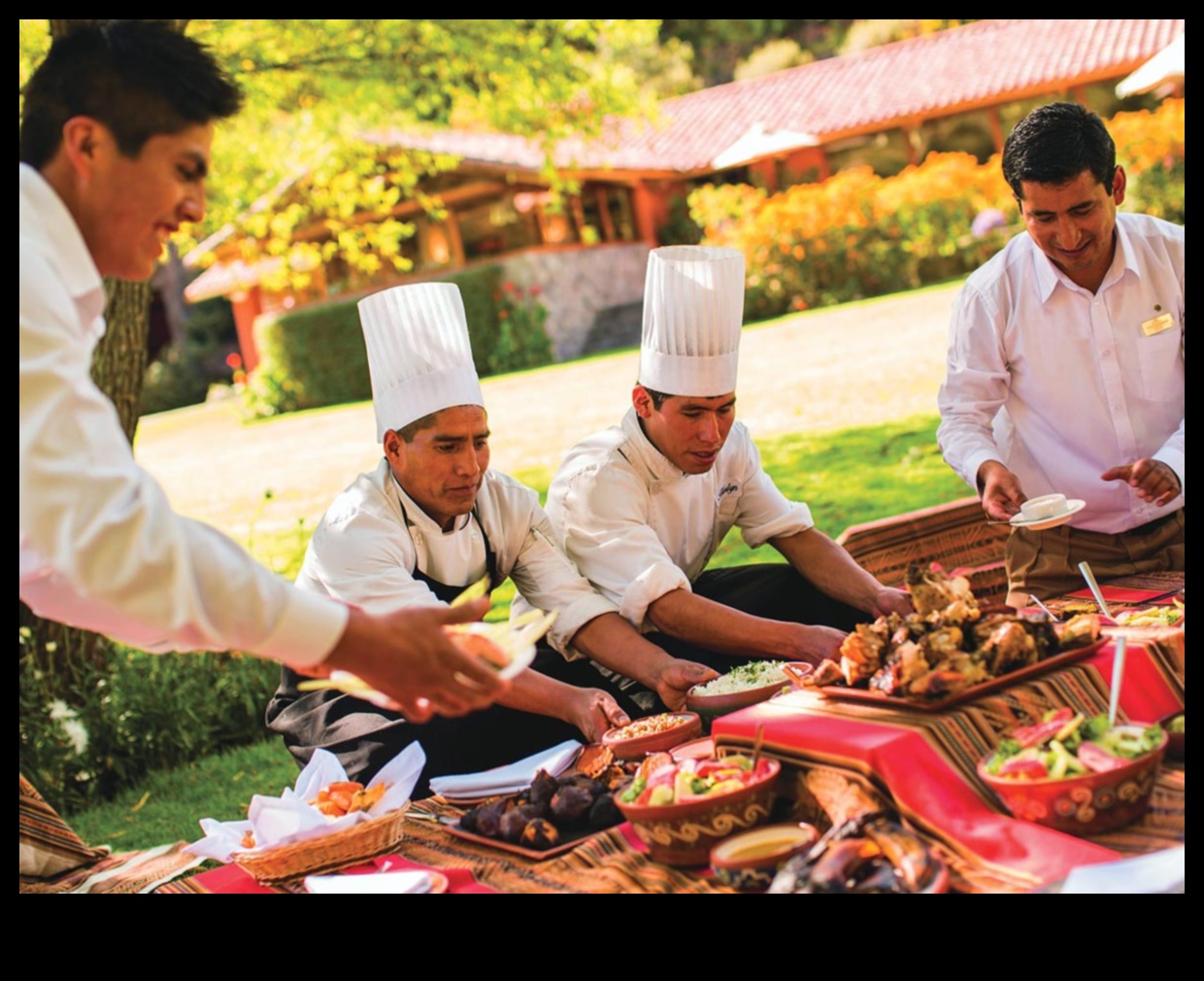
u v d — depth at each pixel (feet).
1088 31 87.10
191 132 6.73
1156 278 11.55
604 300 83.92
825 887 6.39
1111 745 6.97
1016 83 82.02
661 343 11.19
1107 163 10.65
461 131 86.99
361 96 32.04
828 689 8.16
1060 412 11.89
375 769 10.98
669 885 7.13
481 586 7.75
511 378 69.31
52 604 6.76
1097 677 7.95
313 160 35.09
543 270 79.00
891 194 74.43
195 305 113.91
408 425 10.73
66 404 6.08
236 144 35.19
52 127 6.59
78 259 6.61
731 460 12.44
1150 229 11.58
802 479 31.50
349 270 83.66
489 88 32.78
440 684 6.45
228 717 20.56
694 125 97.66
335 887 7.68
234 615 6.18
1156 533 11.75
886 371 45.88
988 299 11.89
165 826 16.94
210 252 40.68
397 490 11.03
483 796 9.14
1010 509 11.01
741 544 27.30
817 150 92.32
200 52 6.78
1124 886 6.15
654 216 93.30
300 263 38.19
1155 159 64.69
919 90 87.15
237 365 79.36
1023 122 10.82
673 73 134.62
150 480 6.22
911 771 7.09
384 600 10.52
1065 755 6.91
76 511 5.95
